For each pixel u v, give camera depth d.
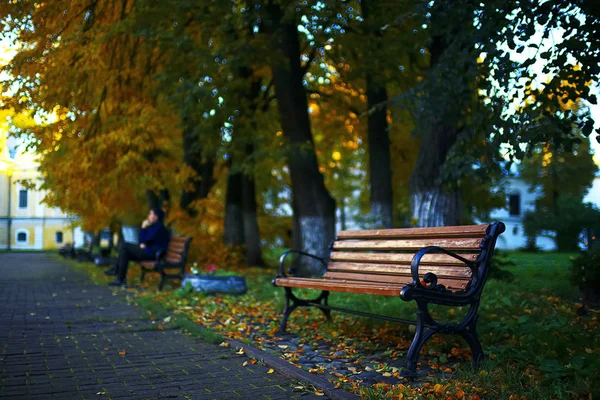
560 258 11.18
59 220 43.41
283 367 4.32
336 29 11.69
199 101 11.24
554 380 3.75
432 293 4.20
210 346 5.39
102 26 10.82
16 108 10.41
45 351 5.14
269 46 11.64
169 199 17.12
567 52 5.57
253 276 13.43
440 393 3.56
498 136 6.04
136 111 12.21
